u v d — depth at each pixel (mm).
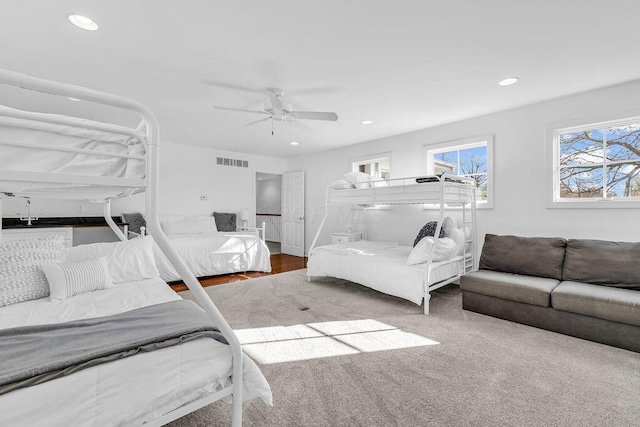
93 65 2449
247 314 3027
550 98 3271
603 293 2354
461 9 1814
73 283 2012
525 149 3539
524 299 2674
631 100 2871
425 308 3014
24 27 1913
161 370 1070
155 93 3043
